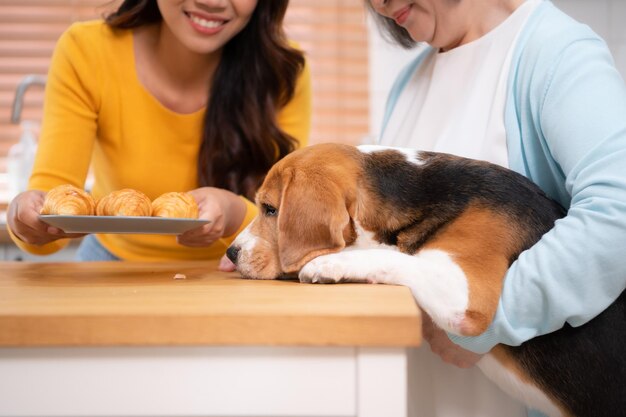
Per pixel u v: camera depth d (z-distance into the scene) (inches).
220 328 35.4
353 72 170.9
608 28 130.5
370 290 46.6
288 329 35.4
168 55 86.4
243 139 89.4
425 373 66.2
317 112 172.1
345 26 169.9
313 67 170.6
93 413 36.0
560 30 60.7
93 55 85.0
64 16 167.8
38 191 69.8
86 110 85.4
